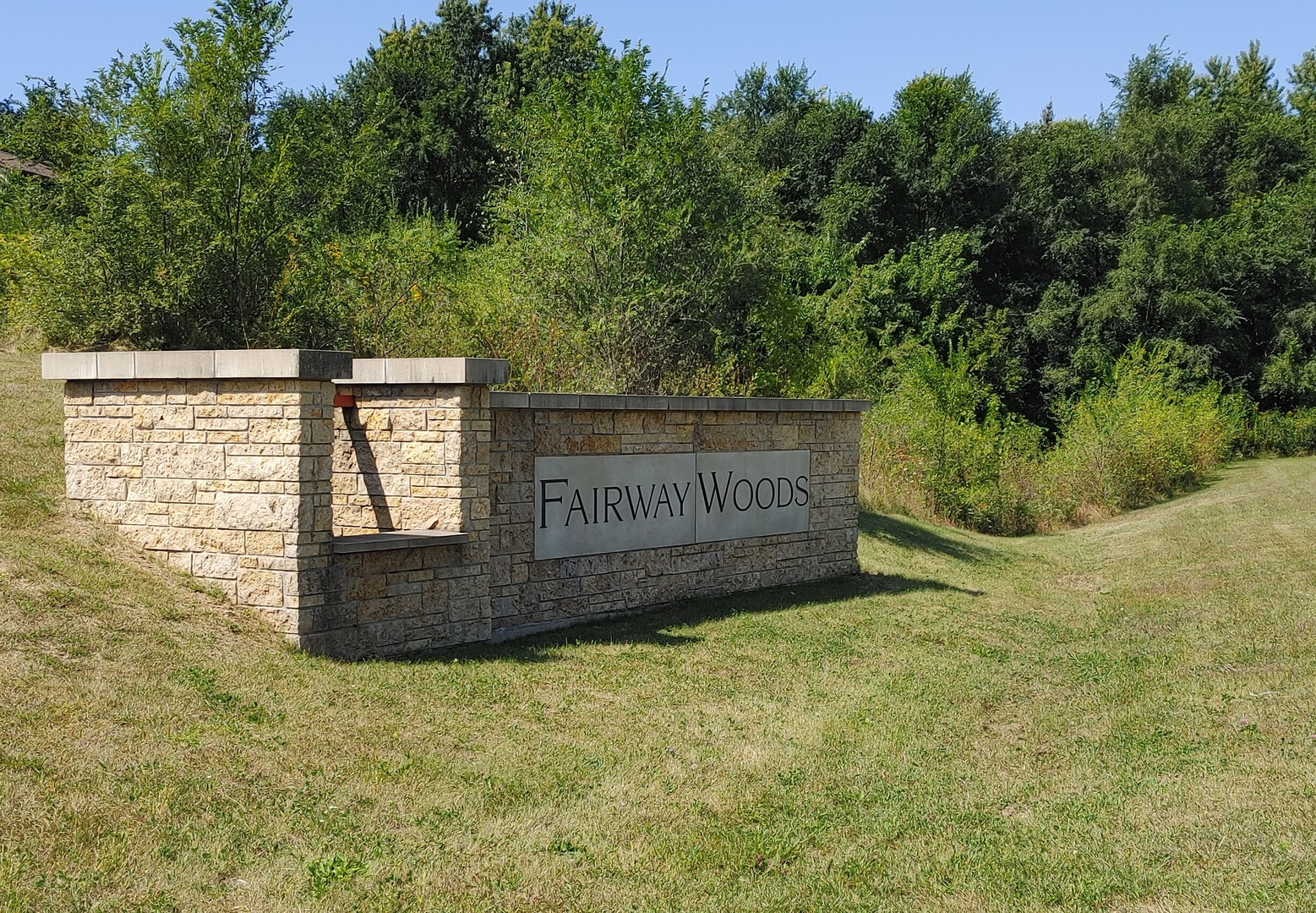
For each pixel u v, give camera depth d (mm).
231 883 5117
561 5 54156
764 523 14898
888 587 15875
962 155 42594
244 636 8594
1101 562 19891
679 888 5586
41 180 19375
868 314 37875
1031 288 45344
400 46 44188
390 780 6598
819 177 42969
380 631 9516
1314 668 10203
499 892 5379
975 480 25156
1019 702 9594
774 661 10797
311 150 18219
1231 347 44500
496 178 34844
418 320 17625
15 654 6992
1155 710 9141
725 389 21047
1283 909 5176
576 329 19172
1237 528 21844
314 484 8867
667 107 21016
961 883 5688
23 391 14414
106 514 9609
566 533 11914
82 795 5562
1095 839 6246
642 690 9359
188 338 16828
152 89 16844
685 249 21188
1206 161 49562
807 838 6309
